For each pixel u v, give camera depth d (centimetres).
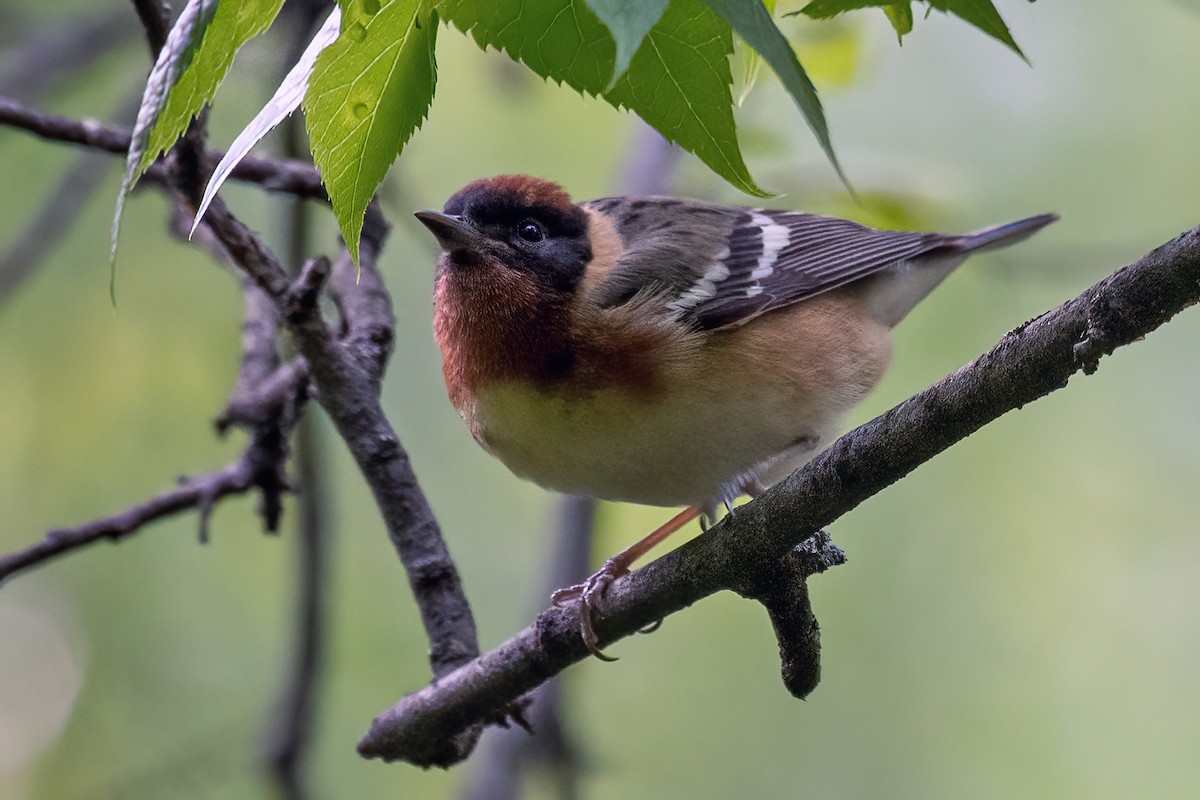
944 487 1220
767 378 798
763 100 1188
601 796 1170
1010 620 1182
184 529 1224
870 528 1209
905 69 1273
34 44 1186
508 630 1205
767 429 805
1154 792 1115
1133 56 1263
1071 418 1238
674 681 1219
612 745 1190
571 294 770
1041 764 1131
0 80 1154
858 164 1155
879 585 1192
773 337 809
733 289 811
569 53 439
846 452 559
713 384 777
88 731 1173
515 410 770
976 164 1257
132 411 1241
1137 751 1131
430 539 751
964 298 1224
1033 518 1208
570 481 805
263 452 806
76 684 1188
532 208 785
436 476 1252
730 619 1237
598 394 757
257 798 1093
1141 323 468
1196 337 1244
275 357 887
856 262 876
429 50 431
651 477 795
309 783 911
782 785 1161
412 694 718
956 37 1270
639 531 1257
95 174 1054
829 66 1026
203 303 1273
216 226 699
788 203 1145
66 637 1200
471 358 778
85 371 1247
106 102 1266
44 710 1187
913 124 1266
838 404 847
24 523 1204
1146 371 1245
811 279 848
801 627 616
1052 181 1248
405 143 443
